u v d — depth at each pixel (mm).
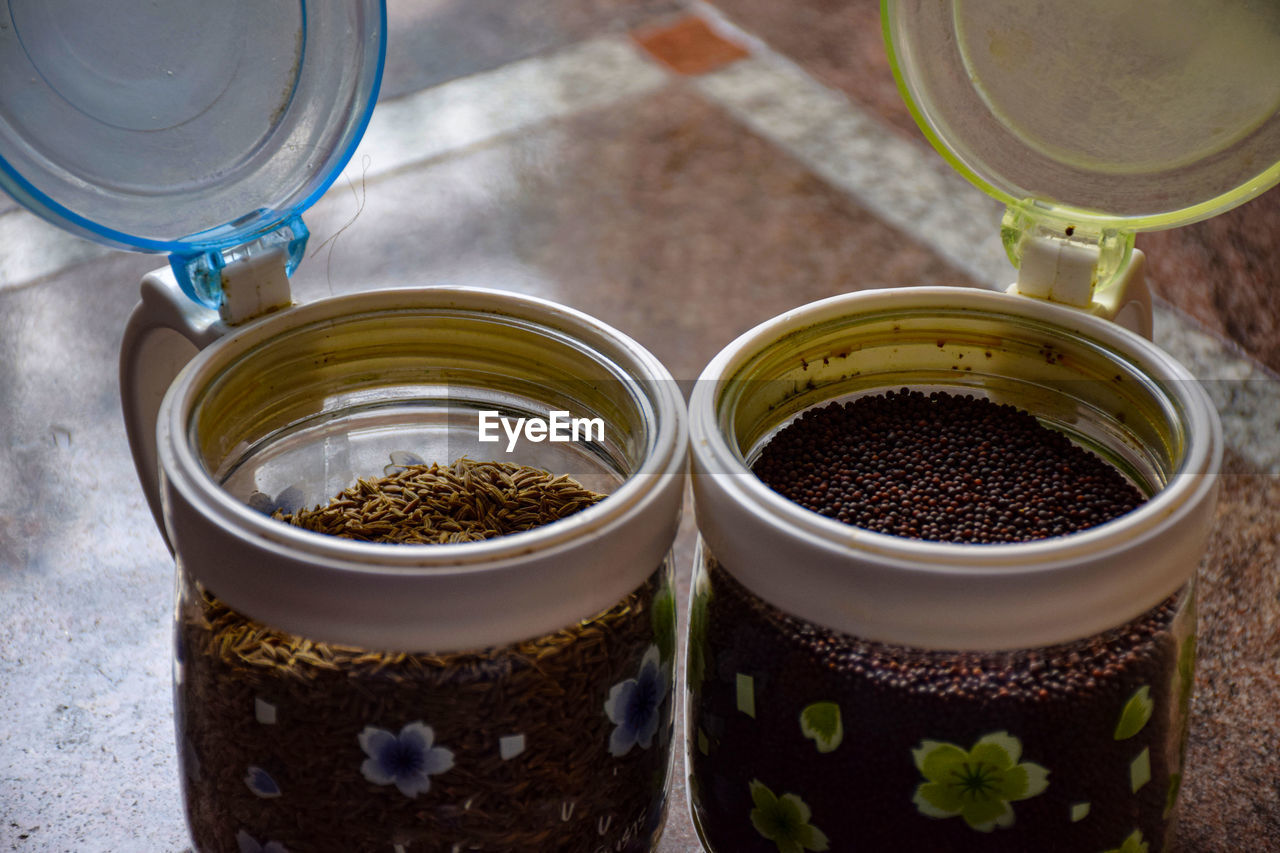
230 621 367
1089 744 361
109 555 509
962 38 399
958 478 402
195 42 384
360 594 346
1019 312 412
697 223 692
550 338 410
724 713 383
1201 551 366
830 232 683
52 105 375
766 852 389
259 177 400
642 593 374
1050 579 346
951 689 356
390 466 431
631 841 392
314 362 412
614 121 783
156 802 437
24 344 616
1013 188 409
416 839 368
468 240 683
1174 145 393
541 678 359
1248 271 644
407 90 813
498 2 901
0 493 531
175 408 377
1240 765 444
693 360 589
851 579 351
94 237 388
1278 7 372
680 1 900
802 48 850
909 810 367
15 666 471
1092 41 389
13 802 434
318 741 362
